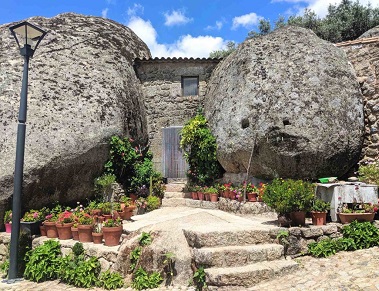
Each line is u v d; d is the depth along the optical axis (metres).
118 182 9.77
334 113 8.26
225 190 9.11
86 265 6.10
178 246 5.82
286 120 8.19
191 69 11.77
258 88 8.79
